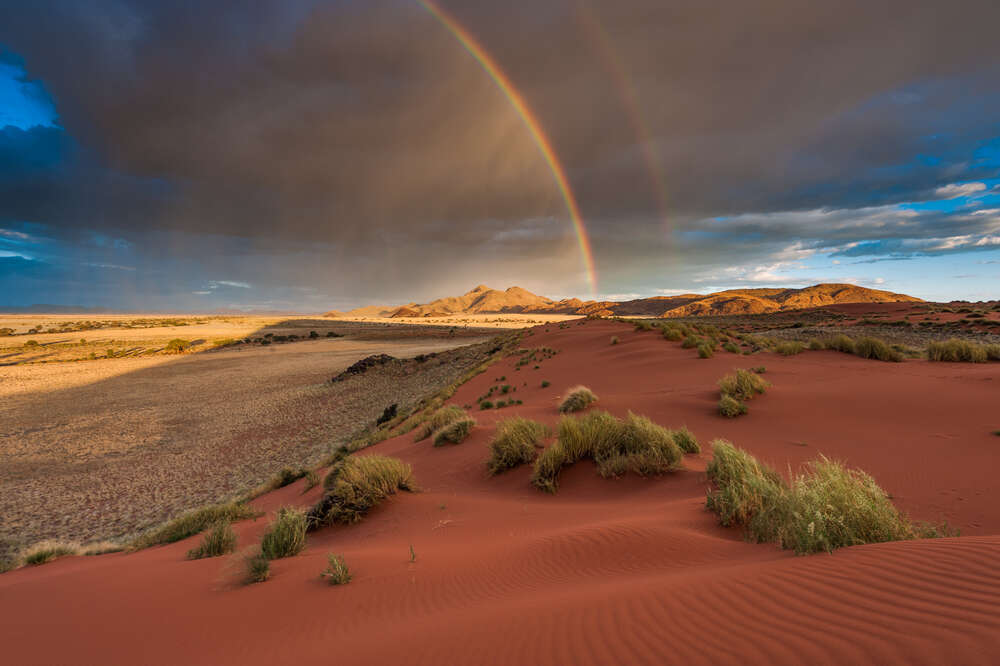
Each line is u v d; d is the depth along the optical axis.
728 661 2.32
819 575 3.12
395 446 17.39
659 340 32.16
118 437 35.69
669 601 3.12
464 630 3.21
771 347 26.19
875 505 4.12
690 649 2.50
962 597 2.50
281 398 48.88
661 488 7.98
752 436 10.69
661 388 17.70
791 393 13.73
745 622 2.69
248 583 5.25
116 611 4.77
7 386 60.88
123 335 133.88
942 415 10.55
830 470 4.65
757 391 13.94
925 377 14.47
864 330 43.94
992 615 2.25
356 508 8.92
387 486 9.64
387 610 4.04
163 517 20.02
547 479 9.21
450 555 5.62
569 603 3.39
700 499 6.82
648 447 9.12
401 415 31.06
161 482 25.16
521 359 36.84
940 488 6.62
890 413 11.20
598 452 9.66
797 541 3.81
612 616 3.04
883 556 3.26
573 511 7.44
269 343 113.38
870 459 8.39
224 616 4.29
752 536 4.76
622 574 4.18
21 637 4.31
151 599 5.05
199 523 11.41
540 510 7.81
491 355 51.50
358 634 3.54
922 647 2.10
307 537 8.41
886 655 2.11
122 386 59.78
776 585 3.09
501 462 10.53
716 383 16.64
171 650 3.68
